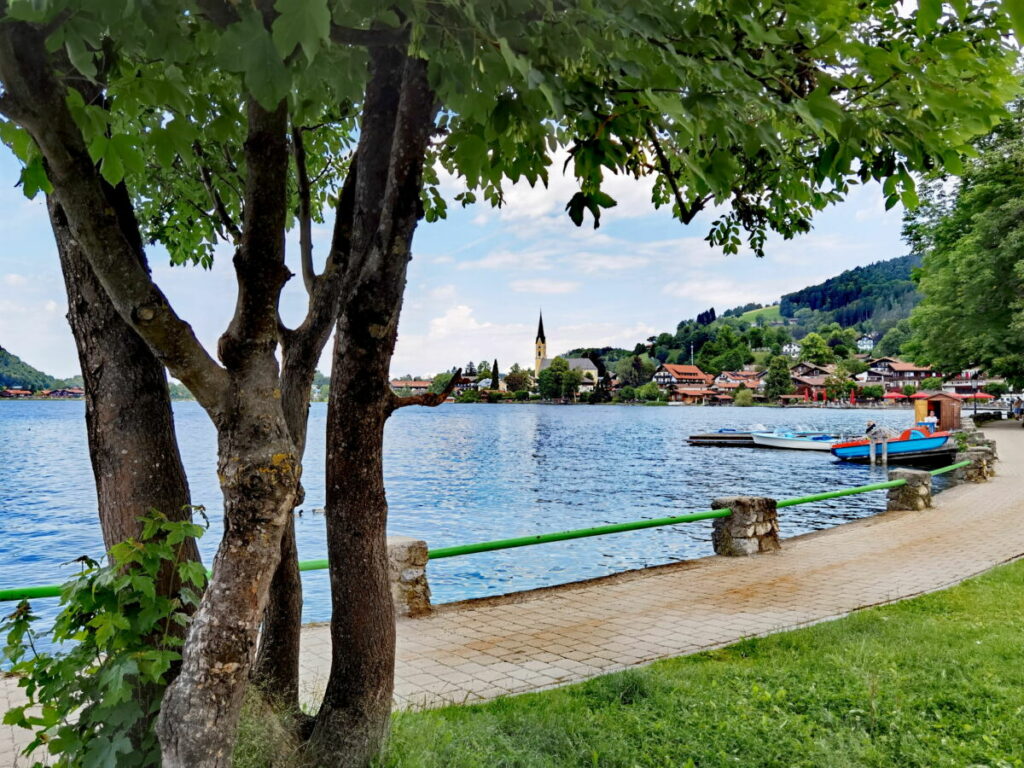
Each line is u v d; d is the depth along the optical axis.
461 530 19.64
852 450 37.97
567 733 4.50
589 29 2.27
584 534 9.24
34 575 14.95
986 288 32.78
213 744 2.51
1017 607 7.52
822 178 3.58
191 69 2.67
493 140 2.86
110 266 2.36
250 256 2.57
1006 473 20.66
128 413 3.27
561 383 197.62
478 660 6.36
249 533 2.61
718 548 11.09
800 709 4.91
